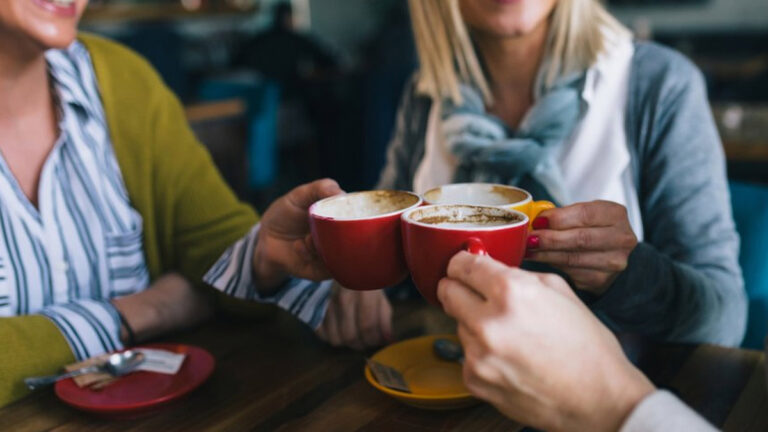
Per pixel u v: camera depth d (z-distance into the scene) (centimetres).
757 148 219
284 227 92
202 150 133
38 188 113
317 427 76
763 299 124
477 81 137
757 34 721
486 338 56
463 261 60
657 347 93
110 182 122
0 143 111
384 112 383
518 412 59
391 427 76
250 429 76
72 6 101
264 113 404
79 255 117
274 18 653
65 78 116
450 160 141
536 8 119
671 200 120
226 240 118
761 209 127
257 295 103
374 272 70
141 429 78
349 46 978
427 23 138
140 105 127
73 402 80
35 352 92
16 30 99
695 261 114
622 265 86
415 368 87
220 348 99
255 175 409
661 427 54
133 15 688
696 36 740
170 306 108
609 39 128
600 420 56
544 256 85
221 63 777
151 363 90
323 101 581
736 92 476
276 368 91
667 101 122
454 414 78
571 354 56
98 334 99
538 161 127
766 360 68
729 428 73
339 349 97
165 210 126
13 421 81
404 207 75
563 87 128
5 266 108
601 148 126
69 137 116
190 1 751
